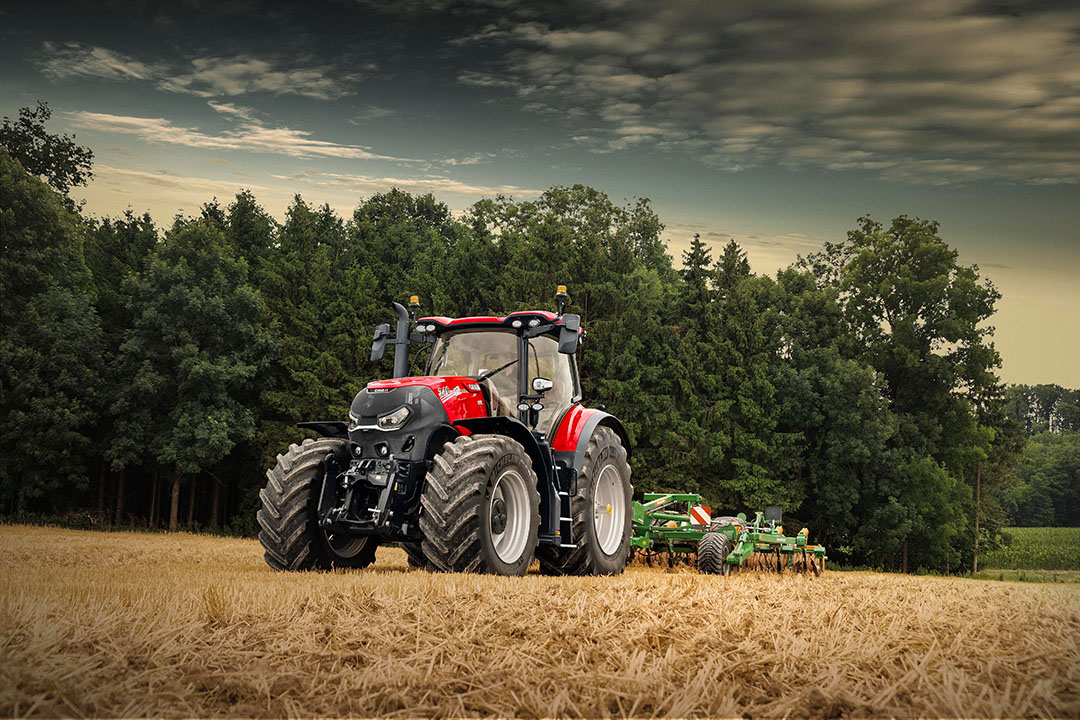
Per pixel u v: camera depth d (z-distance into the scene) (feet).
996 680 9.67
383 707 8.25
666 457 114.52
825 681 9.36
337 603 14.17
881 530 119.03
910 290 129.08
